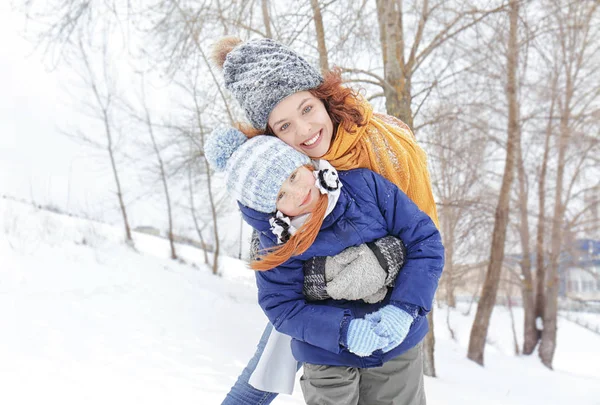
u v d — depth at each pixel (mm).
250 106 1958
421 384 2016
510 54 11086
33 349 4344
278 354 2320
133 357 4738
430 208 2193
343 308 1896
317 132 1970
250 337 7836
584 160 17672
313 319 1790
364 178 1915
